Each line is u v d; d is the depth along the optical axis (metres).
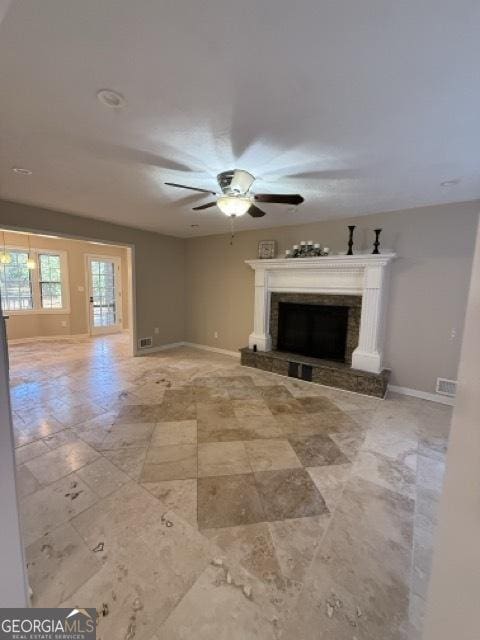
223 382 3.97
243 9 1.05
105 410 3.08
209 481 2.02
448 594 0.62
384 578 1.37
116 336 7.05
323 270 4.08
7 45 1.21
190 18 1.09
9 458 0.83
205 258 5.74
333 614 1.22
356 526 1.67
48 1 1.02
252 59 1.28
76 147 2.10
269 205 3.42
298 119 1.72
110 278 7.45
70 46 1.22
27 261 6.20
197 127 1.83
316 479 2.06
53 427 2.71
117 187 2.94
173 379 4.07
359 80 1.39
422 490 1.97
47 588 1.29
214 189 2.92
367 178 2.59
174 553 1.48
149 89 1.49
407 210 3.53
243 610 1.23
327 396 3.54
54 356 5.22
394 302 3.71
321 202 3.29
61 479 2.01
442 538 0.65
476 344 0.56
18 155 2.24
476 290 0.57
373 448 2.46
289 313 4.63
